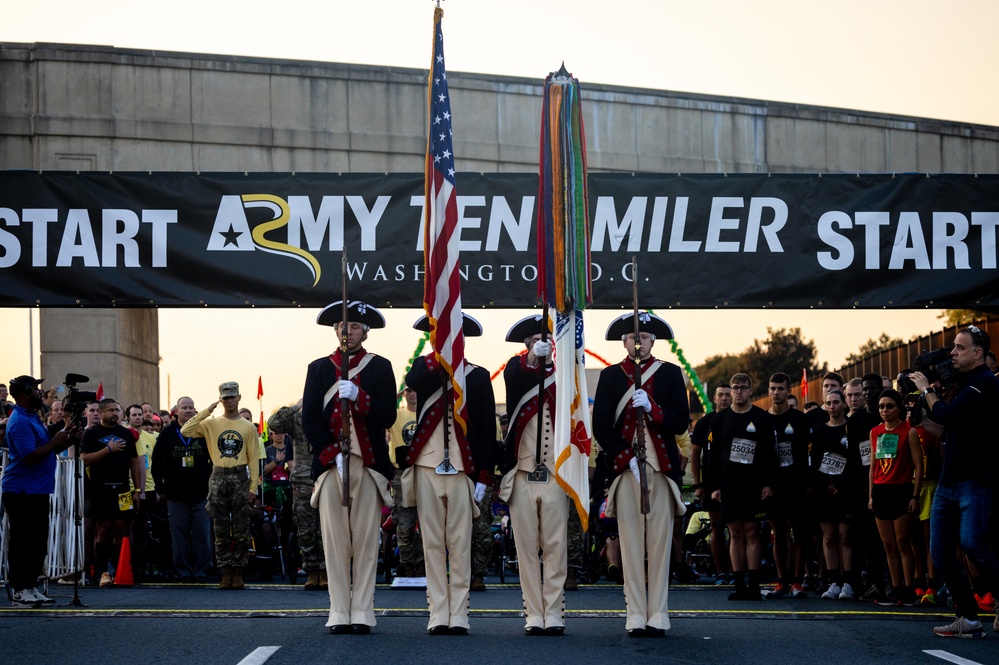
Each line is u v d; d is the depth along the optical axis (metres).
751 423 11.83
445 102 10.10
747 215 12.55
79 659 7.48
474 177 12.50
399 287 12.45
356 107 19.67
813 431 12.30
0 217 12.41
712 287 12.52
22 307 12.41
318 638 8.44
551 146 9.47
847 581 11.97
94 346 19.56
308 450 12.57
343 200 12.48
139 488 13.63
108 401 13.55
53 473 10.81
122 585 13.05
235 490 12.58
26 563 10.59
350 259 12.45
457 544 8.91
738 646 8.23
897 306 12.57
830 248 12.55
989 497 8.77
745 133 21.03
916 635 8.84
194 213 12.45
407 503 9.09
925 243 12.59
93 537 13.48
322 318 9.30
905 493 10.99
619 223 12.51
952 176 12.63
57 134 19.20
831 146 21.52
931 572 11.23
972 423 8.80
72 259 12.41
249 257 12.45
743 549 11.72
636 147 20.38
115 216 12.44
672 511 8.99
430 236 9.73
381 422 9.02
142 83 19.33
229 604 10.77
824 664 7.49
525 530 8.92
